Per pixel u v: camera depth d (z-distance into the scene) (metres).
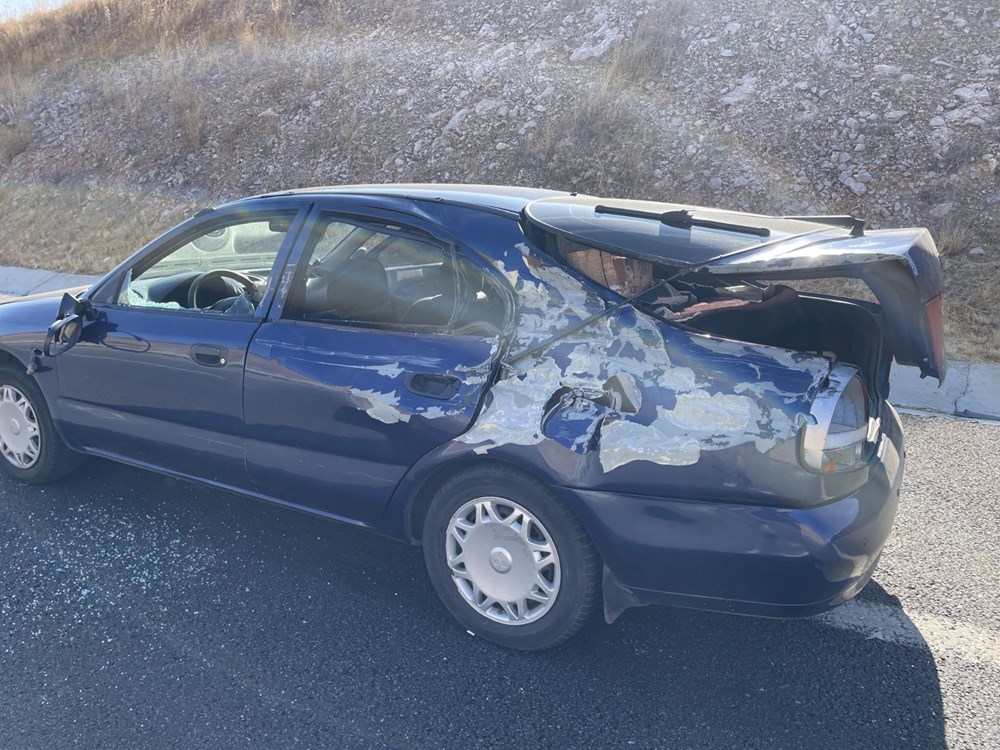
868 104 10.20
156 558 3.77
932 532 4.32
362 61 14.01
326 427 3.33
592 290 2.93
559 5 13.57
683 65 11.62
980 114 9.59
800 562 2.68
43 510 4.20
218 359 3.57
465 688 2.96
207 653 3.12
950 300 8.01
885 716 2.88
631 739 2.73
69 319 3.89
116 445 4.06
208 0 17.00
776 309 3.11
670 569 2.83
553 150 11.03
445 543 3.21
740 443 2.68
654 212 3.28
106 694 2.88
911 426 6.01
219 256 3.87
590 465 2.82
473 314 3.12
